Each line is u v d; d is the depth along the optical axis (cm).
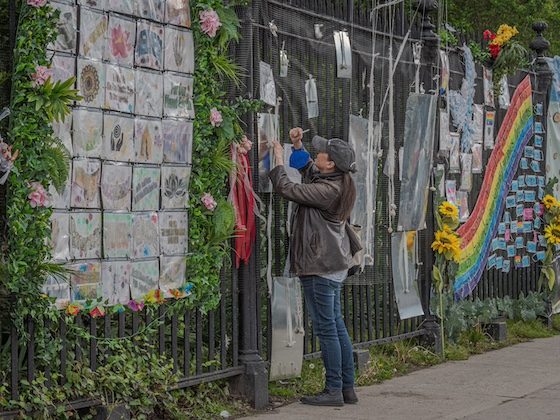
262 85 743
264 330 767
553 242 1200
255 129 742
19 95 562
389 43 899
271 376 762
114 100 621
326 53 820
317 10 810
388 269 909
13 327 564
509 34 1102
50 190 578
